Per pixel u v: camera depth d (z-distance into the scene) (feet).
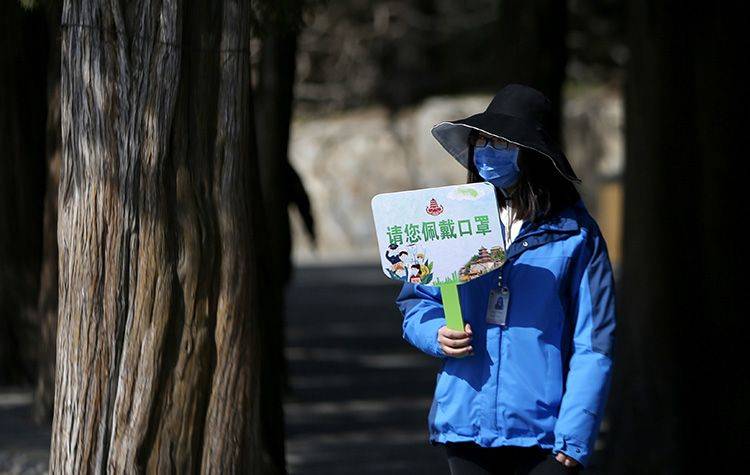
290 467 66.18
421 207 31.91
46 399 73.72
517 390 31.40
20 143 88.12
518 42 85.25
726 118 64.90
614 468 65.51
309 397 90.02
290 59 85.25
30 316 89.20
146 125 34.01
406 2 265.13
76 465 34.30
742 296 64.90
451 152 34.37
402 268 32.01
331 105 271.08
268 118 84.89
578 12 252.42
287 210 85.71
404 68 273.33
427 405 87.66
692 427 64.59
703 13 64.95
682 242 65.31
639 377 65.36
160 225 34.12
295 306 154.30
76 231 34.35
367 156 245.86
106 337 34.17
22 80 87.56
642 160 65.87
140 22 34.04
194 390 34.53
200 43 34.58
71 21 34.30
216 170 34.78
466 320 32.01
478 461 32.22
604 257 31.94
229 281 34.83
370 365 106.52
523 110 32.50
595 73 266.16
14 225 88.89
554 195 32.32
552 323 31.55
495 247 31.63
